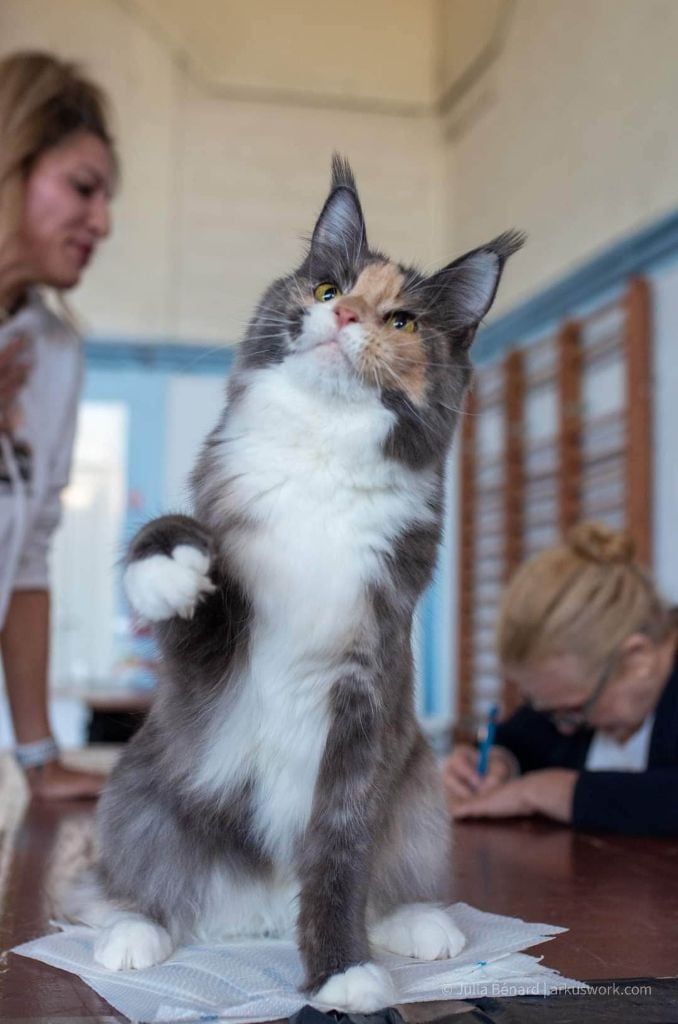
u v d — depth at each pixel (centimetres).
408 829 115
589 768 225
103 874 113
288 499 107
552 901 123
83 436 568
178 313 587
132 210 588
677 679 211
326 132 613
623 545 217
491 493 522
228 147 603
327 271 132
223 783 106
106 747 392
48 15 577
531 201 490
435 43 629
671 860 152
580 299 442
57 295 213
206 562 97
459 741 502
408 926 101
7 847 150
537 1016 81
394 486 112
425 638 562
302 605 103
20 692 206
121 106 589
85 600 558
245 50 608
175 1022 79
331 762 102
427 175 619
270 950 101
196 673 104
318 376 114
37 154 194
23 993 85
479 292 133
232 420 117
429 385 123
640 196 388
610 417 407
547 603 208
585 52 438
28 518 197
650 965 95
